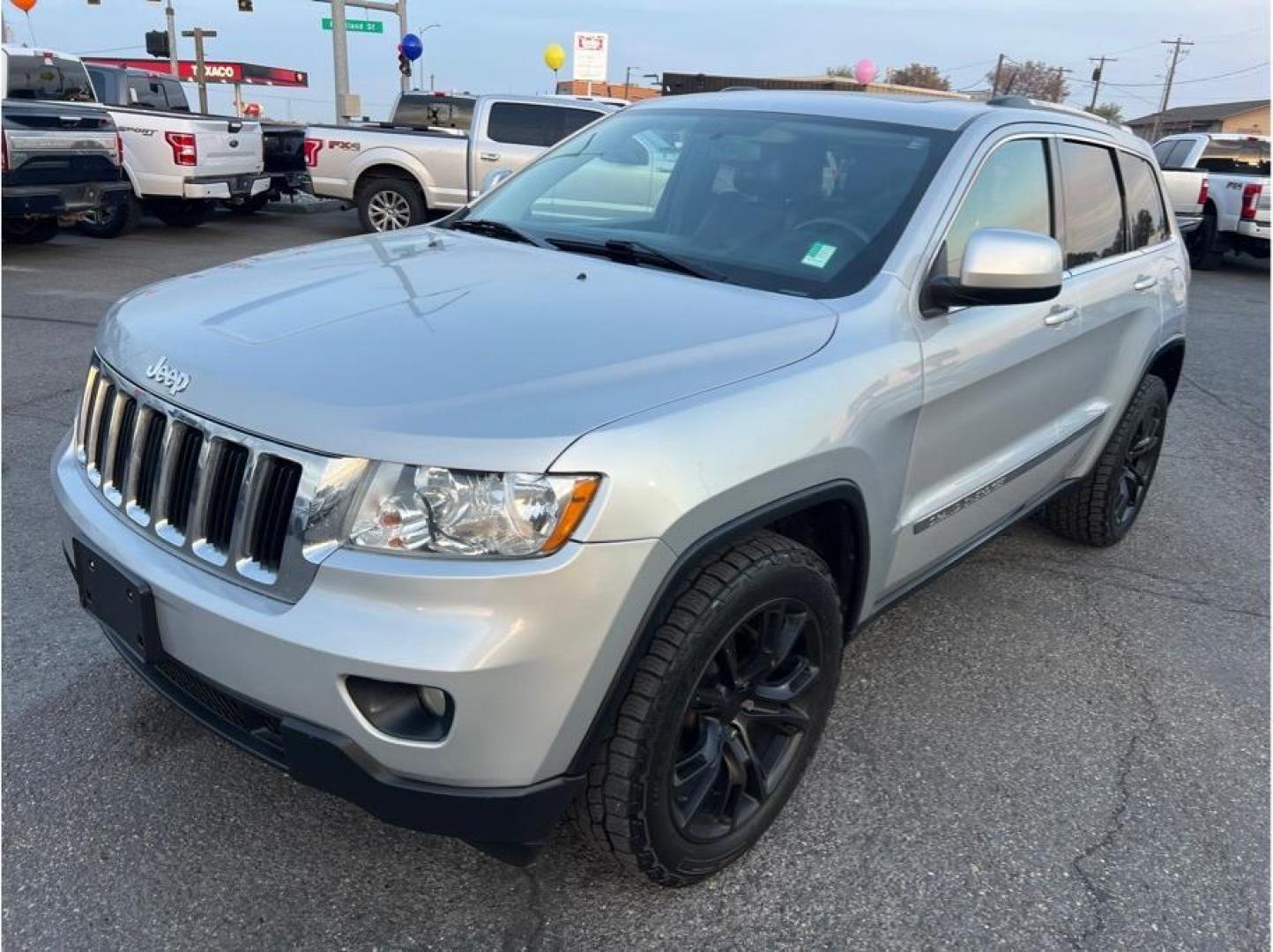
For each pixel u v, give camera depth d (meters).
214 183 13.50
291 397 2.12
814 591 2.50
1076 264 3.92
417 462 1.96
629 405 2.15
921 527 3.04
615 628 2.04
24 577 3.83
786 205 3.23
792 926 2.43
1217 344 10.38
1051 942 2.44
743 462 2.22
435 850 2.60
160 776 2.80
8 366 6.61
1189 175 15.74
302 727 2.04
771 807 2.63
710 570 2.25
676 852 2.37
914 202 3.09
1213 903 2.61
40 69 11.73
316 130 14.05
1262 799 3.04
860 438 2.57
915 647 3.80
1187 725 3.41
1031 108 3.77
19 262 10.74
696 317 2.59
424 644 1.93
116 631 2.44
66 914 2.34
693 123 3.75
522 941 2.35
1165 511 5.46
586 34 26.92
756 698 2.54
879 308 2.81
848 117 3.54
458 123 15.05
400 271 2.93
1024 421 3.59
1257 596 4.45
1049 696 3.52
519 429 2.01
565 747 2.08
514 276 2.88
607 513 2.00
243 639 2.06
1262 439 6.98
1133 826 2.88
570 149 4.02
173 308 2.69
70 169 10.71
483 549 1.97
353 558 1.99
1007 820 2.86
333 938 2.32
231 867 2.50
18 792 2.71
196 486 2.21
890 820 2.83
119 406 2.51
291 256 3.24
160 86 15.98
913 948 2.40
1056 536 4.99
